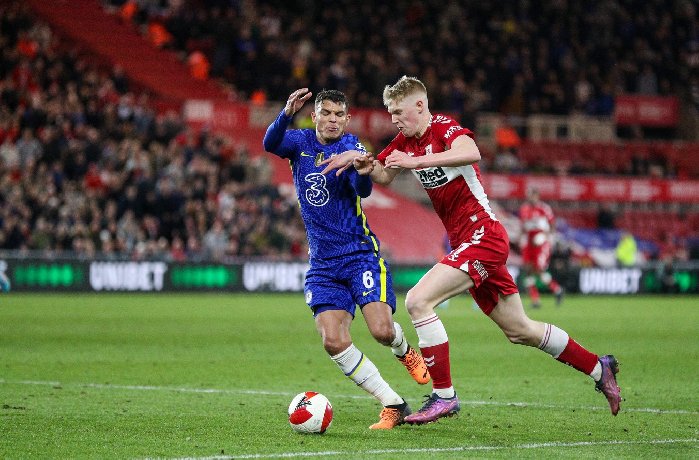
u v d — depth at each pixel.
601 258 63.09
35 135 51.41
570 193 65.94
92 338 28.36
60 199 48.62
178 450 12.92
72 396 17.64
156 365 22.48
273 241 52.53
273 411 16.23
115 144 52.50
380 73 66.44
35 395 17.70
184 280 50.16
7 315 35.78
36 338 28.05
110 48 65.19
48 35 56.78
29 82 53.81
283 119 14.91
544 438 14.06
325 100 14.90
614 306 46.59
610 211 64.88
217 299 46.75
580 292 56.62
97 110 54.66
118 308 40.06
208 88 66.25
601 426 15.12
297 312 39.44
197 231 50.84
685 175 71.94
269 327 32.69
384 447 13.27
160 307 41.12
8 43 55.06
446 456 12.66
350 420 15.52
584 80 73.81
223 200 52.31
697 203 68.44
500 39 73.00
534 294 44.72
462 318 38.12
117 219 49.62
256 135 63.41
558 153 70.62
